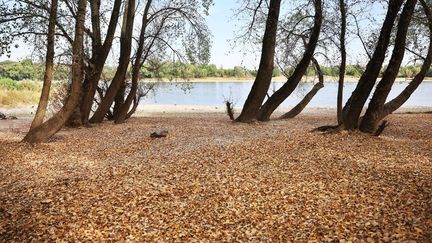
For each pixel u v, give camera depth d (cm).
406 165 1156
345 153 1329
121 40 2409
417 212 773
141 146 1600
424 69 1622
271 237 714
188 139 1722
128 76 2750
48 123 1673
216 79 13912
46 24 2047
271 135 1769
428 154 1316
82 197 951
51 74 1662
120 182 1069
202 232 748
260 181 1041
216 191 973
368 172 1083
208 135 1823
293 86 2423
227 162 1260
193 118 2855
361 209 811
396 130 1977
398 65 1595
